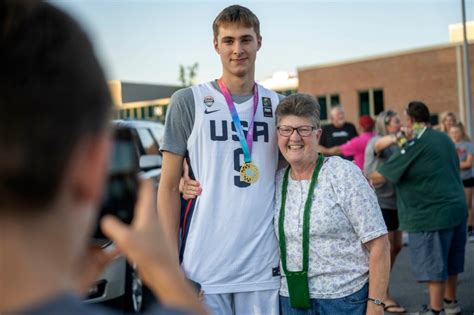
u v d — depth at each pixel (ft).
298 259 8.42
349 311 8.24
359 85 119.55
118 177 2.67
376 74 117.29
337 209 8.30
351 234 8.36
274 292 8.63
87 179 2.14
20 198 1.95
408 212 15.02
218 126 8.54
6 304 1.97
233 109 8.61
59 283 2.04
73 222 2.12
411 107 15.01
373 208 8.25
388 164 15.11
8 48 1.97
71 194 2.11
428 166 14.60
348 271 8.30
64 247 2.08
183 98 8.62
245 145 8.56
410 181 14.84
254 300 8.52
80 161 2.09
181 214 8.73
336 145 26.09
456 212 14.82
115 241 2.45
